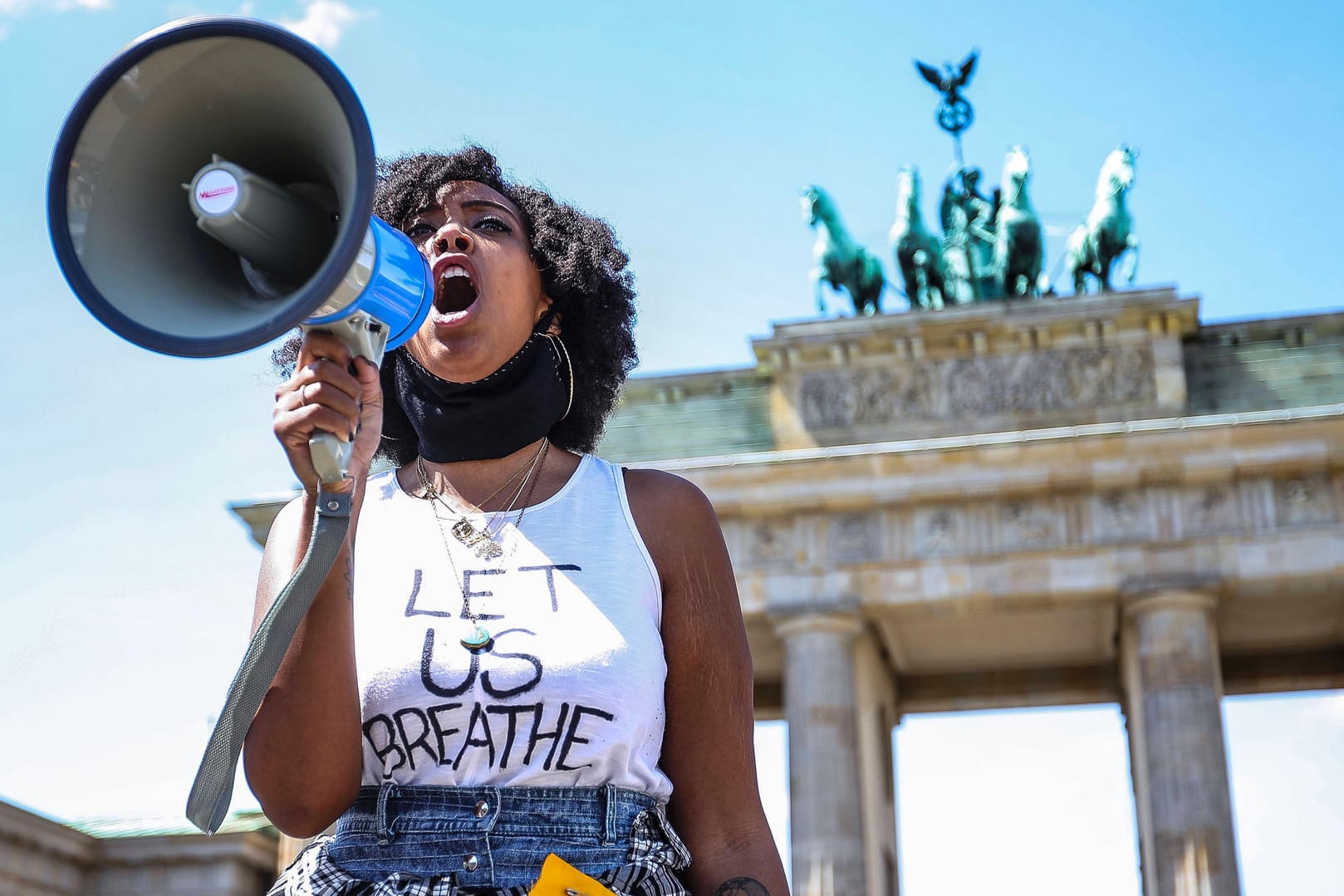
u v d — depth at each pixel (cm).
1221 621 6125
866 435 6028
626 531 418
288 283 347
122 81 340
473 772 377
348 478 346
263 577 387
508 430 428
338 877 371
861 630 5741
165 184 351
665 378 6247
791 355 6128
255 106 347
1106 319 5938
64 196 337
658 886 379
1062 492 5653
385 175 473
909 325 6047
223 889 6231
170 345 326
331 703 369
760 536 5812
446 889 360
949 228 6588
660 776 400
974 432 5950
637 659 394
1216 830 5275
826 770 5541
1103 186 6256
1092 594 5581
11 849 5897
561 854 371
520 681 382
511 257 446
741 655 424
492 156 486
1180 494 5606
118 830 6412
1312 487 5528
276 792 371
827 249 6419
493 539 411
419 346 429
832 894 5469
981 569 5631
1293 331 5988
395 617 397
